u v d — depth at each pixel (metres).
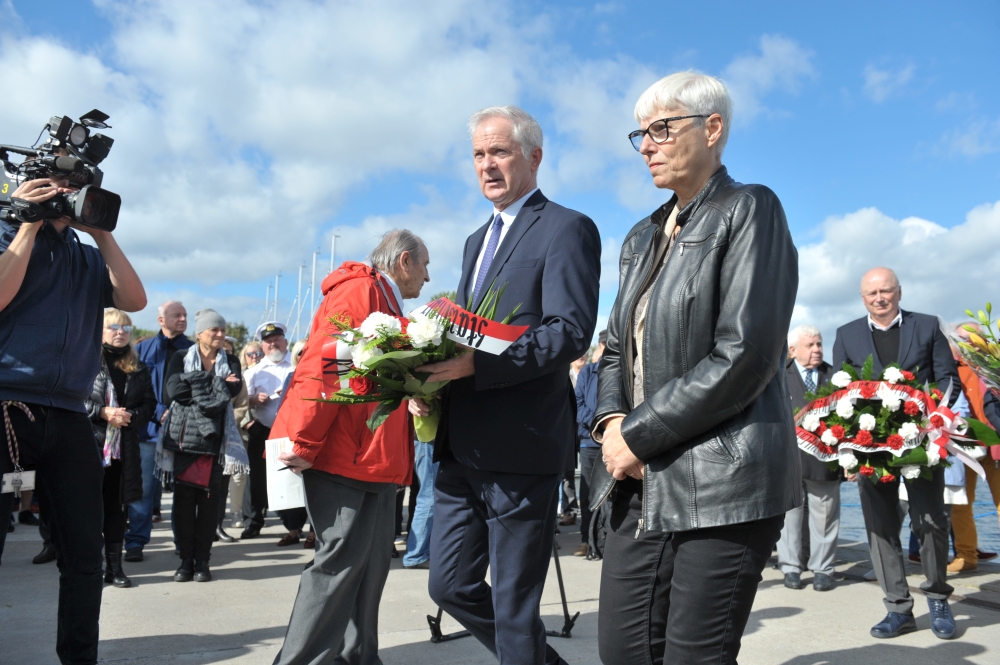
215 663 3.21
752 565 1.72
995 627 3.86
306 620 2.59
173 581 4.96
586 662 3.27
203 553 4.98
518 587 2.51
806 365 5.46
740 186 1.86
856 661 3.35
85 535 2.74
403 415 2.86
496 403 2.53
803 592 4.70
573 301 2.47
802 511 5.18
